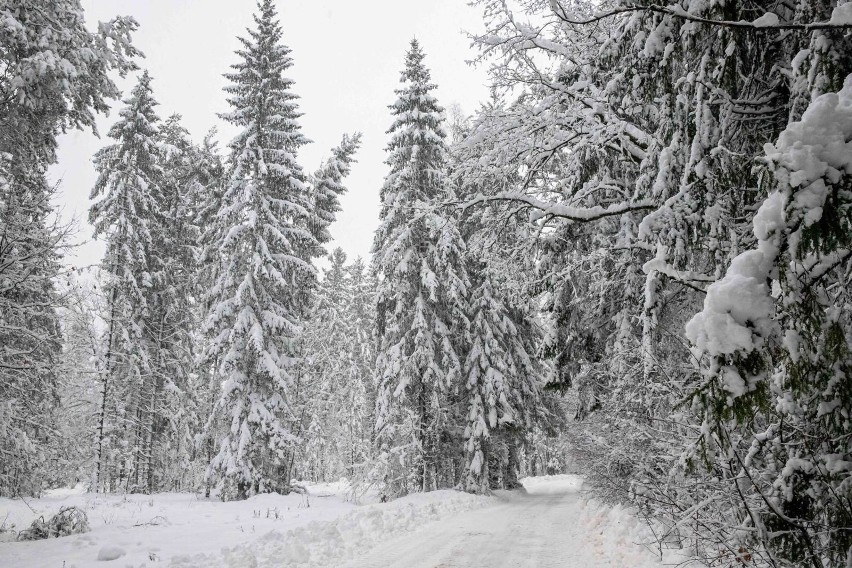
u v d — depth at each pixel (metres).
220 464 19.73
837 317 3.00
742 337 2.80
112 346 21.55
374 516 11.94
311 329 37.25
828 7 4.00
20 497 15.35
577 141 8.59
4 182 10.53
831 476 3.40
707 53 4.86
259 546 8.55
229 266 21.45
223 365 20.31
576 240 9.70
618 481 9.66
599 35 8.17
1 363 10.51
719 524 4.43
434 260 20.69
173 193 28.03
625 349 8.00
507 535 10.16
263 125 23.52
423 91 22.55
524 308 10.67
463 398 22.58
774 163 2.86
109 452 22.38
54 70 10.06
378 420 20.88
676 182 5.27
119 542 9.16
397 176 21.86
